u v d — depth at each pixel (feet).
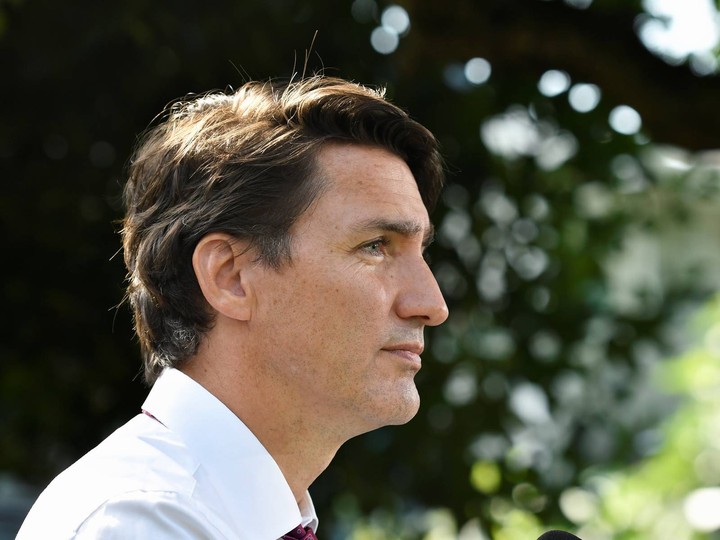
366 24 34.50
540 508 38.73
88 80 34.14
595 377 39.73
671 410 61.46
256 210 13.37
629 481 56.13
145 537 12.01
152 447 13.00
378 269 13.41
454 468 37.37
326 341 13.15
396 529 38.73
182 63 33.55
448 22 30.35
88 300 35.47
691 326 57.52
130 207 14.92
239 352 13.39
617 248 39.88
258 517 12.94
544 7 30.40
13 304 34.73
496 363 37.78
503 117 36.60
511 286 38.22
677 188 39.65
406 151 14.46
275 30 33.78
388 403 13.23
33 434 35.45
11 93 34.32
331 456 13.83
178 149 14.17
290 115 13.87
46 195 35.04
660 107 30.32
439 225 36.94
